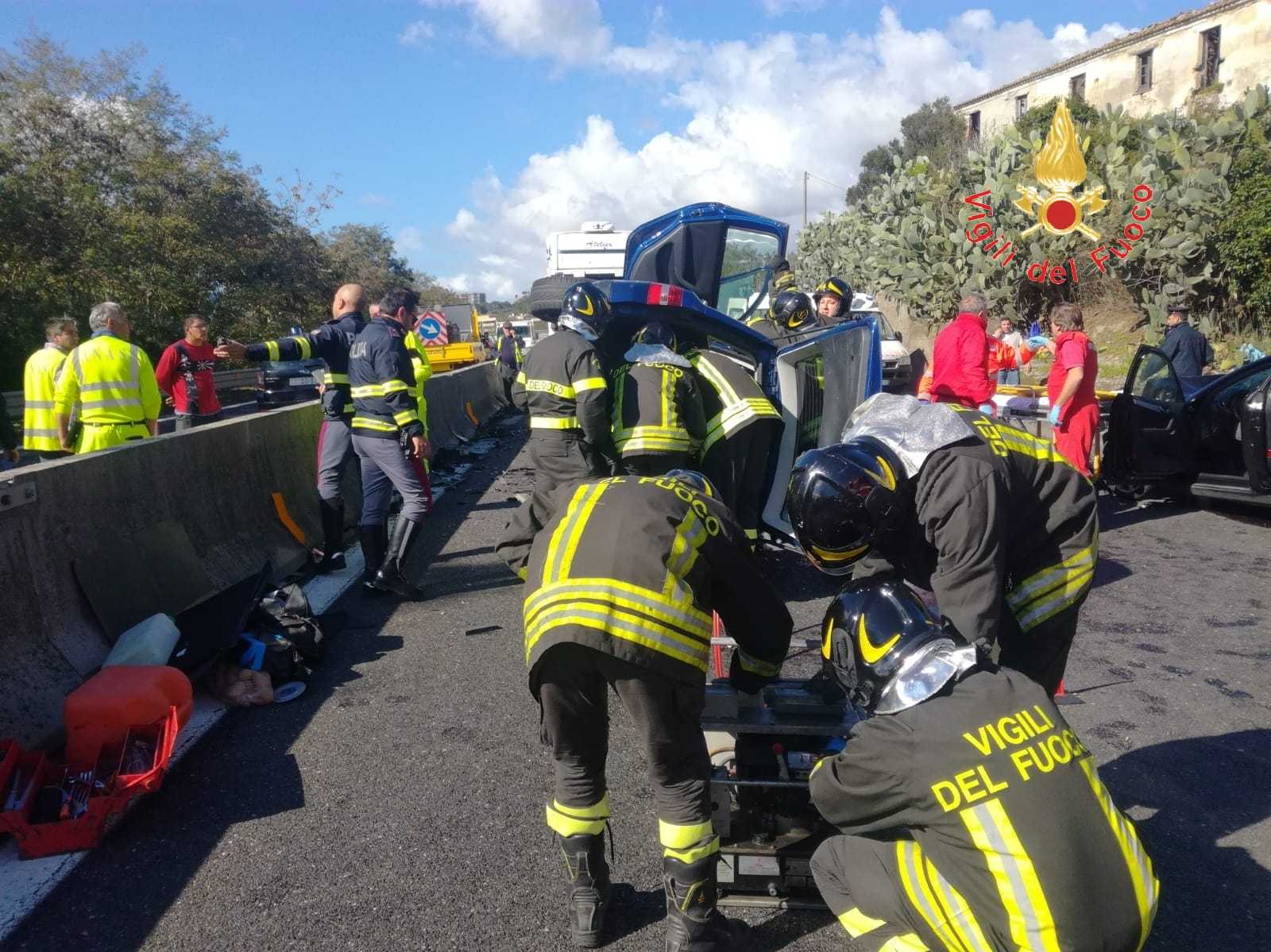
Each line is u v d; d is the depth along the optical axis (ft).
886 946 7.20
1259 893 9.62
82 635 13.87
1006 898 6.38
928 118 167.53
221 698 14.34
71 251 92.79
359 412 19.67
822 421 20.25
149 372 21.25
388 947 8.95
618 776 12.22
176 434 18.15
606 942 9.00
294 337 21.03
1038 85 138.21
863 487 8.16
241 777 12.23
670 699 8.09
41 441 22.35
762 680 9.27
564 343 17.30
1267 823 10.91
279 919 9.36
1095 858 6.41
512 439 47.73
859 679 7.41
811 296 24.07
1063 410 24.17
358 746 13.08
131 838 10.82
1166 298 60.80
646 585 7.99
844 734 9.09
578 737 8.64
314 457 25.05
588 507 8.51
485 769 12.37
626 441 17.16
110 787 10.94
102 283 92.22
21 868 10.27
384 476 19.99
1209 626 17.56
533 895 9.73
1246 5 103.45
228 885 9.91
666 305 18.44
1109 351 64.59
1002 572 8.37
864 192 187.11
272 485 22.20
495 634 17.62
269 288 111.24
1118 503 29.17
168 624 13.47
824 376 20.12
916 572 9.07
